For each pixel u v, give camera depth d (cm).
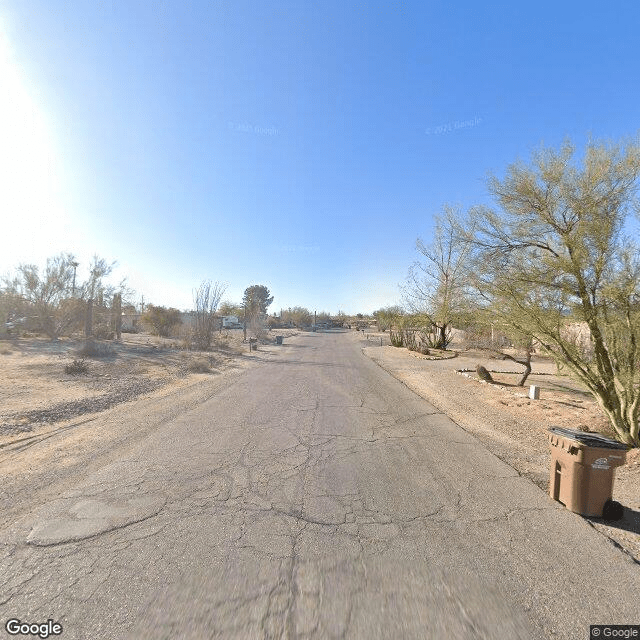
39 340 2127
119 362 1520
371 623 240
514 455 596
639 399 663
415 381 1398
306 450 591
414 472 511
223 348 2466
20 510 384
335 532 352
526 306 767
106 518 370
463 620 246
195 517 375
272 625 237
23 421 689
